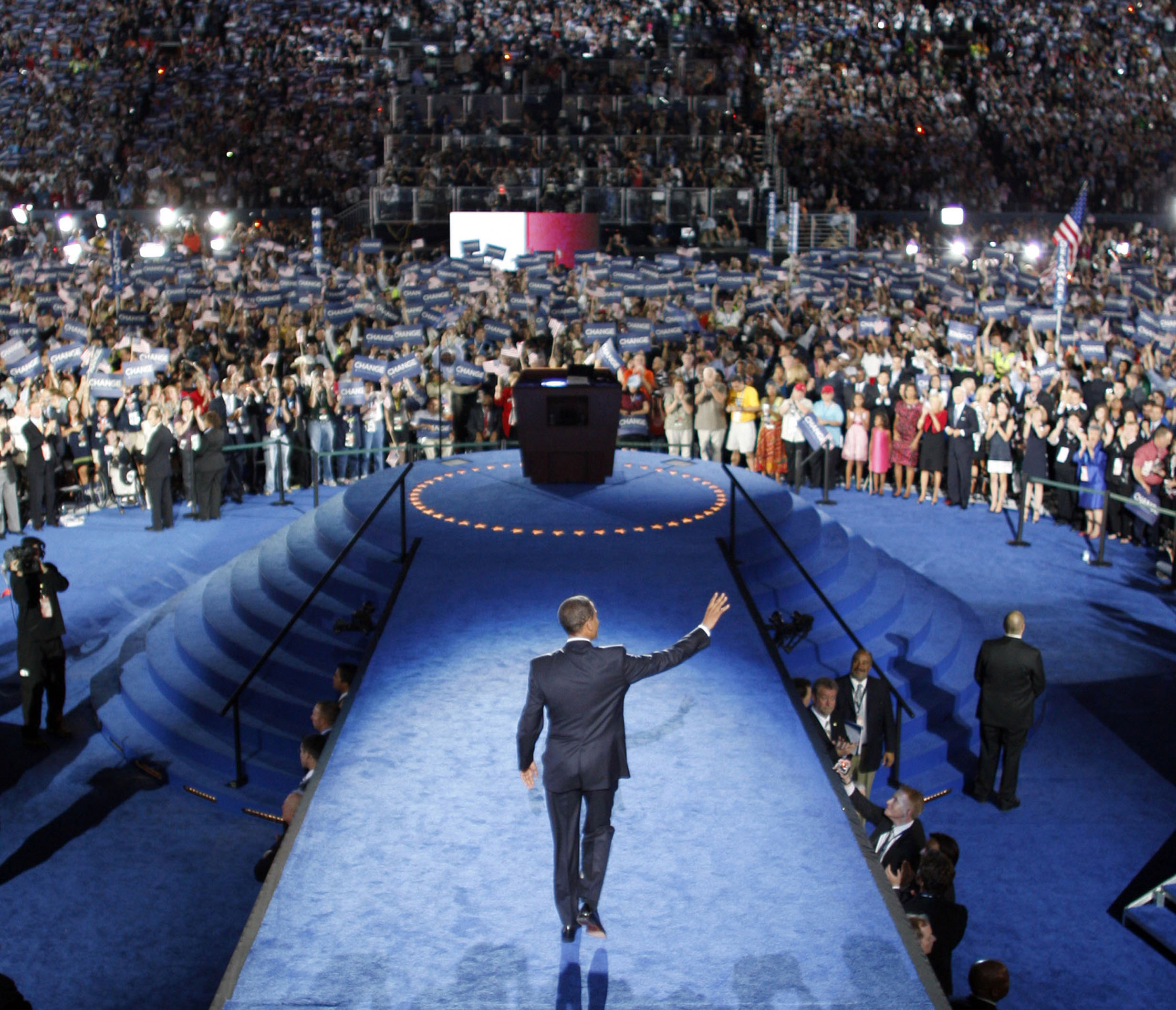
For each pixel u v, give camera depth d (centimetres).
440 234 3947
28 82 4947
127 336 2425
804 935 662
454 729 893
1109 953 869
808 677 1200
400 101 4544
